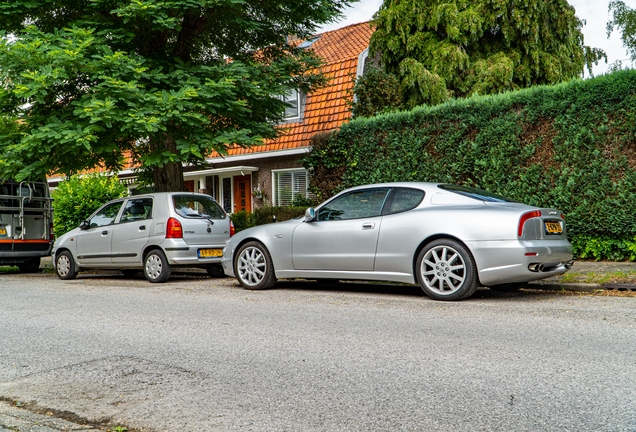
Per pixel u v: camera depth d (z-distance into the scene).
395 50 19.38
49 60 10.84
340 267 8.57
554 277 9.02
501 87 18.50
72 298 8.91
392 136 13.97
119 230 11.62
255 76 12.81
